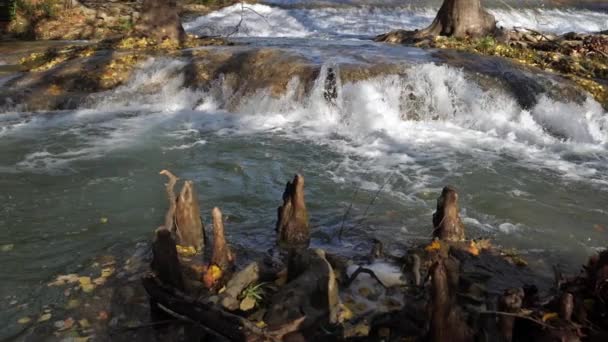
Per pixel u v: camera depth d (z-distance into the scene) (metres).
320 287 4.34
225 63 13.12
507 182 8.23
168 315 4.48
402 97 11.64
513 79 12.14
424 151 9.62
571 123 10.94
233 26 23.61
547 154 9.70
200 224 5.64
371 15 25.58
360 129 10.77
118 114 11.70
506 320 3.77
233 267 5.17
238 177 8.16
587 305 3.95
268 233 6.18
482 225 6.63
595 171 8.87
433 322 3.76
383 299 4.71
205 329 4.19
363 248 5.81
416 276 4.93
